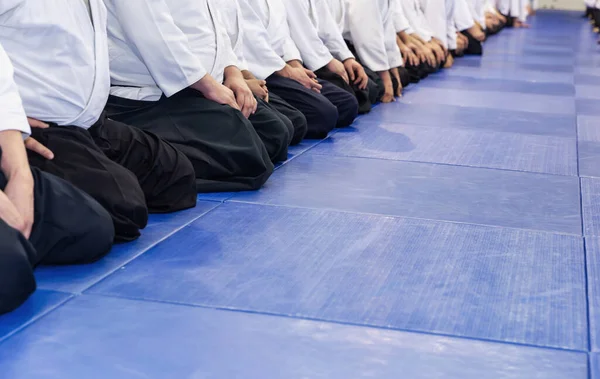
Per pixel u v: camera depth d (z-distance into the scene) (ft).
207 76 11.96
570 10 88.94
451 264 9.08
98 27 9.82
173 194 10.68
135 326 7.16
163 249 9.18
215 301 7.77
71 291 7.88
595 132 18.08
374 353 6.82
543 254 9.57
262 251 9.25
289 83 16.16
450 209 11.35
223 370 6.43
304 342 6.98
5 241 7.14
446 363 6.70
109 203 9.08
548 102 22.70
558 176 13.70
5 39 9.33
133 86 11.94
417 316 7.61
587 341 7.22
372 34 21.22
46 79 9.43
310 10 18.61
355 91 19.56
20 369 6.35
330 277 8.52
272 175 13.00
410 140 16.38
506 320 7.60
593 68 32.78
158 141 10.73
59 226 8.27
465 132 17.48
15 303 7.24
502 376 6.51
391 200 11.70
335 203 11.42
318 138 16.29
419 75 26.89
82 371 6.35
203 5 12.55
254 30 15.71
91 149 9.49
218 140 11.83
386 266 8.92
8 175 8.04
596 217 11.28
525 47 41.96
